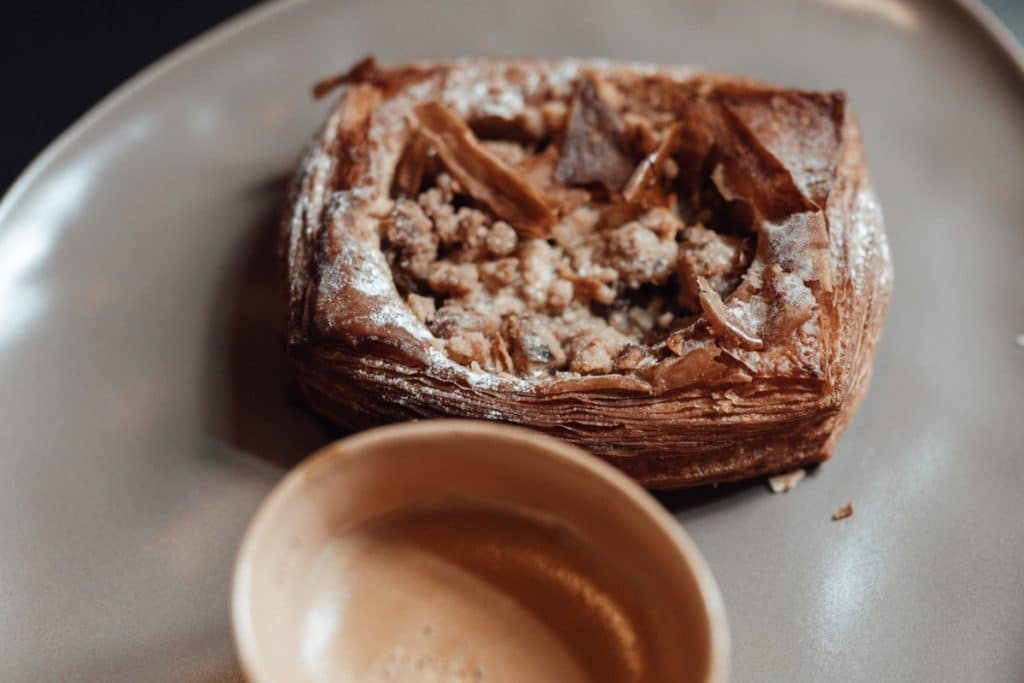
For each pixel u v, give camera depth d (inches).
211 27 16.3
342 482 9.6
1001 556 11.5
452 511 10.0
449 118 12.2
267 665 9.1
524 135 12.8
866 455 12.0
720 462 11.5
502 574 9.9
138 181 13.6
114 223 13.3
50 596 11.4
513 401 11.1
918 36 14.8
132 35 16.2
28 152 15.2
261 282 13.0
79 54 16.0
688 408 11.1
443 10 14.9
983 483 11.9
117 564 11.5
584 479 9.5
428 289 11.9
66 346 12.6
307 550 9.7
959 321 12.8
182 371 12.5
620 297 12.0
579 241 12.1
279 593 9.5
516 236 12.0
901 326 12.8
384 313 11.3
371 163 12.2
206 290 13.0
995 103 14.3
